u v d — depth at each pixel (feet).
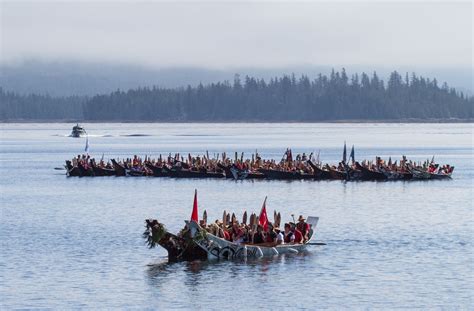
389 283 344.28
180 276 356.59
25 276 359.05
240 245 389.80
